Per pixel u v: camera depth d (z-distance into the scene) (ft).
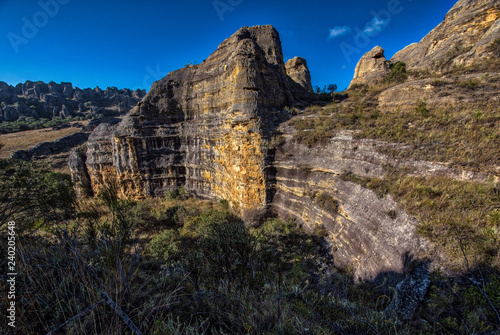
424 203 33.99
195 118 110.01
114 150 116.37
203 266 23.62
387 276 32.94
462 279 21.65
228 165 89.51
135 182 113.70
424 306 21.11
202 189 108.47
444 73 74.59
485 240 23.75
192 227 68.49
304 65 199.31
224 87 94.84
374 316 18.15
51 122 319.47
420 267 26.37
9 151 197.98
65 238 18.48
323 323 17.34
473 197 30.50
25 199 24.09
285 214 70.59
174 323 14.14
